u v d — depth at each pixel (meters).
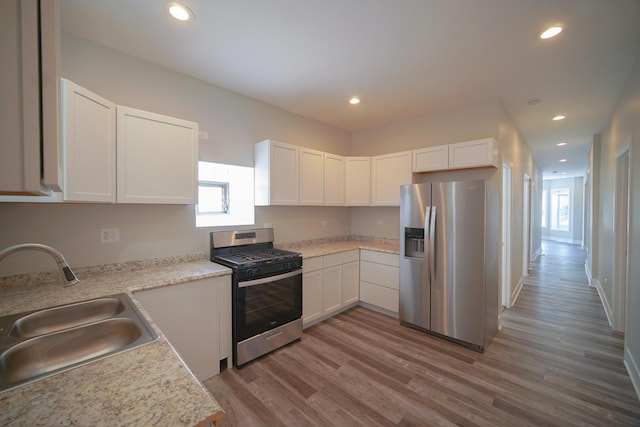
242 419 1.74
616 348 2.62
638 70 2.24
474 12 1.75
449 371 2.25
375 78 2.64
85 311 1.48
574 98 3.07
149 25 1.88
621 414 1.78
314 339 2.80
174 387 0.74
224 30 1.93
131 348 0.95
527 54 2.23
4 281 1.73
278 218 3.39
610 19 1.80
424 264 2.91
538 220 8.20
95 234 2.08
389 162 3.62
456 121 3.36
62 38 1.94
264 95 3.03
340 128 4.25
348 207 4.43
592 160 4.73
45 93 0.51
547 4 1.68
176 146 2.22
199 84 2.66
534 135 4.69
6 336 1.09
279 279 2.56
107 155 1.83
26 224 1.81
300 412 1.80
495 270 2.90
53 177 0.52
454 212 2.72
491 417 1.76
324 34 1.98
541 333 2.95
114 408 0.65
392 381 2.12
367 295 3.58
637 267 2.12
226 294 2.26
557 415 1.77
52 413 0.63
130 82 2.24
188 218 2.58
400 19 1.82
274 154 2.98
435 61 2.35
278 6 1.70
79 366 0.83
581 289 4.56
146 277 2.01
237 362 2.28
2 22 0.48
